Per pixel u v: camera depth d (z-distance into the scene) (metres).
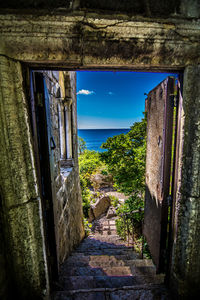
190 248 1.21
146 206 2.17
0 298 1.03
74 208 3.55
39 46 0.91
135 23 0.89
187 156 1.14
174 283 1.31
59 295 1.38
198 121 1.08
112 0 0.87
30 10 0.84
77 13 0.85
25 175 1.07
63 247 2.35
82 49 0.94
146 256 2.69
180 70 1.12
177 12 0.91
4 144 0.98
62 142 3.66
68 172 3.27
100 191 9.81
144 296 1.36
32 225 1.13
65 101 3.53
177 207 1.25
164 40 0.95
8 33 0.87
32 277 1.18
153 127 1.83
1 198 1.04
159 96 1.59
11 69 0.94
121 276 1.74
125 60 0.99
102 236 4.64
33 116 1.13
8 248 1.11
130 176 3.91
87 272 1.96
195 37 0.96
